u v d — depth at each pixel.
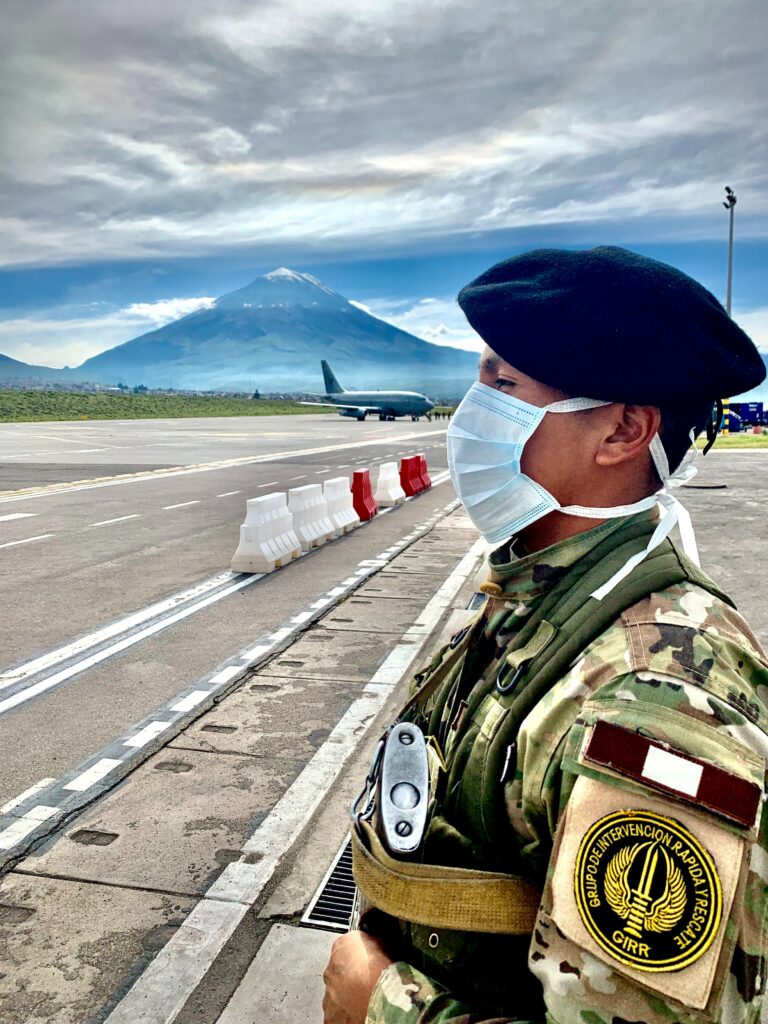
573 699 1.00
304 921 3.28
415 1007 1.02
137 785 4.51
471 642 1.31
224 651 7.11
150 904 3.40
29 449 35.00
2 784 4.54
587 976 0.87
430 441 43.44
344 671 6.52
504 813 1.05
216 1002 2.83
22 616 8.36
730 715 0.92
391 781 1.09
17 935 3.20
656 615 1.01
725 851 0.84
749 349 1.13
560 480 1.19
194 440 43.12
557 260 1.15
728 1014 0.86
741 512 16.14
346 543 12.91
